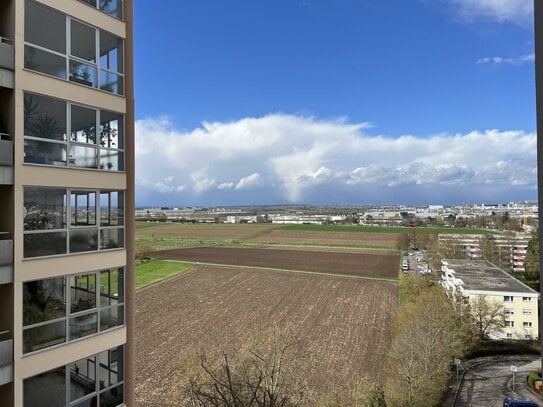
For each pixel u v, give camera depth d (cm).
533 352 4534
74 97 1017
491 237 10738
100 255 1067
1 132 911
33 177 925
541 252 639
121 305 1126
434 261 9131
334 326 4866
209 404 2244
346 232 16675
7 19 916
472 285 5497
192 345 4134
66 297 984
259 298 6319
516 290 5219
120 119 1143
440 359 3362
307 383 3186
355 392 2884
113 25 1126
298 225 19875
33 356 909
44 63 958
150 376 3338
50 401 943
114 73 1133
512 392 3500
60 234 980
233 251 11869
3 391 888
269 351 2888
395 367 3322
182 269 8744
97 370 1052
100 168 1081
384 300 6147
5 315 898
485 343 4775
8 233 900
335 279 7819
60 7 994
